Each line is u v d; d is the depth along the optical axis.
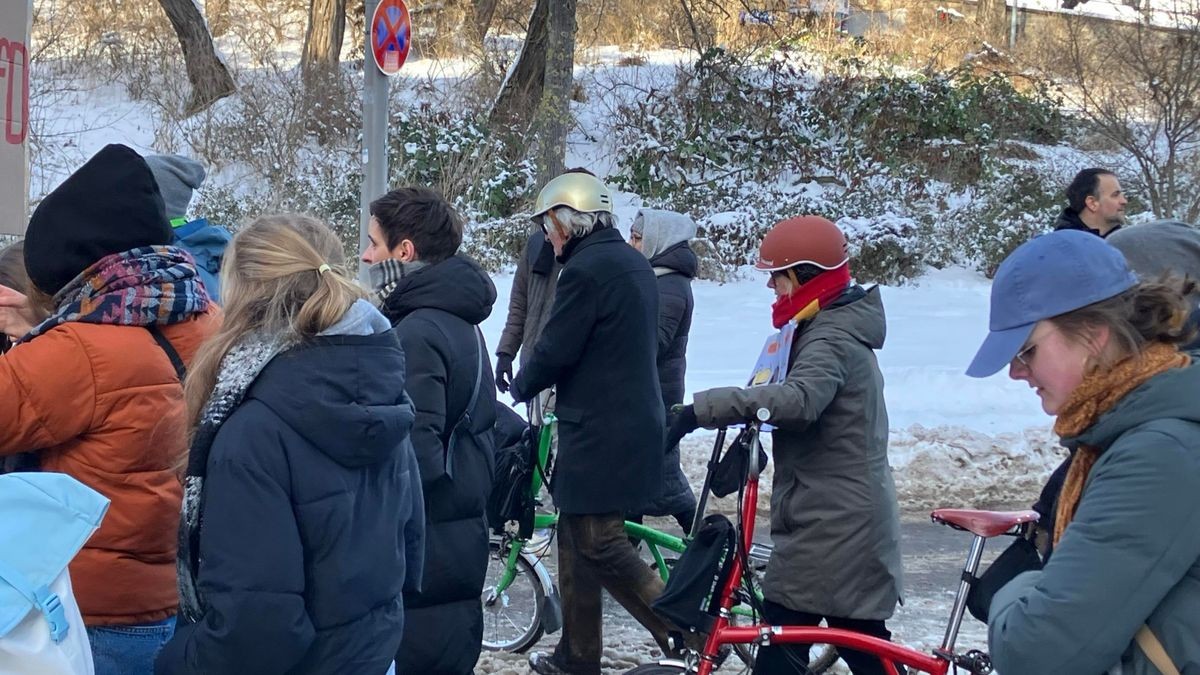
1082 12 15.47
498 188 16.36
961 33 23.53
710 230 16.53
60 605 2.01
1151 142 12.77
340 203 15.80
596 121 19.70
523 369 4.35
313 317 2.46
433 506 3.67
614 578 4.36
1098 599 1.82
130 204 2.74
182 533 2.48
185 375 2.76
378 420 2.48
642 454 4.23
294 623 2.36
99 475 2.63
